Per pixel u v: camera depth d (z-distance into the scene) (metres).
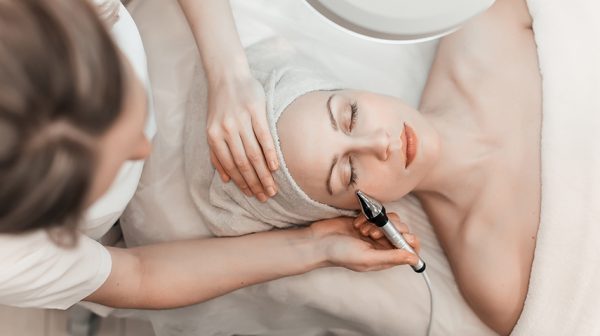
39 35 0.50
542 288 1.18
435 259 1.31
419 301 1.28
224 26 1.17
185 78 1.29
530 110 1.28
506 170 1.27
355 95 1.18
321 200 1.18
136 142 0.66
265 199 1.16
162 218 1.29
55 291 0.98
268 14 1.32
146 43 1.31
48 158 0.53
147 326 1.69
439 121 1.30
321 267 1.23
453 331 1.28
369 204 1.12
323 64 1.33
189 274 1.18
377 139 1.12
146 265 1.16
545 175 1.21
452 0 0.71
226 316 1.41
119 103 0.56
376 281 1.29
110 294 1.11
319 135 1.13
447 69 1.34
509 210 1.25
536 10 1.28
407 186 1.19
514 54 1.30
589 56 1.23
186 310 1.39
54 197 0.56
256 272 1.20
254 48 1.29
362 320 1.32
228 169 1.14
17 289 0.92
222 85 1.14
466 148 1.28
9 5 0.51
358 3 0.71
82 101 0.52
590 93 1.21
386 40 0.76
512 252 1.23
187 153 1.25
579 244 1.16
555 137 1.22
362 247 1.17
